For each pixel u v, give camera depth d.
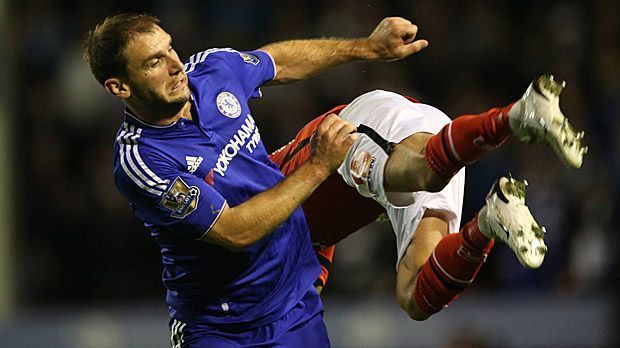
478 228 15.02
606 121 35.91
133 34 15.82
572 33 38.56
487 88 37.75
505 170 33.78
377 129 16.64
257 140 16.77
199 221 15.88
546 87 13.79
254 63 17.52
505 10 39.38
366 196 17.00
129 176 16.06
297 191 15.68
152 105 16.00
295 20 38.59
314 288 17.42
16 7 38.44
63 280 34.16
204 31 38.34
